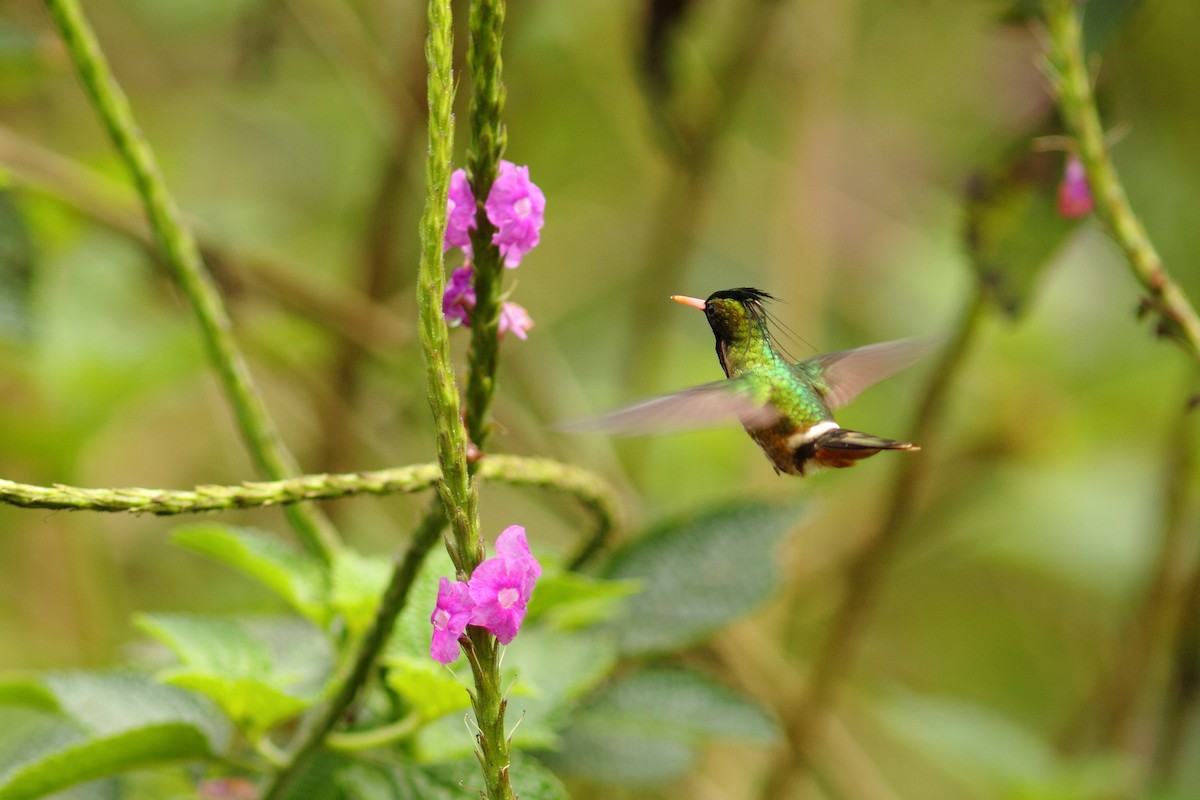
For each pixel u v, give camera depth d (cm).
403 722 488
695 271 1432
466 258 443
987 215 727
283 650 566
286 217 1265
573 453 976
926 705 895
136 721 532
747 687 888
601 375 1367
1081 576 1215
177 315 1008
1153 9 1082
